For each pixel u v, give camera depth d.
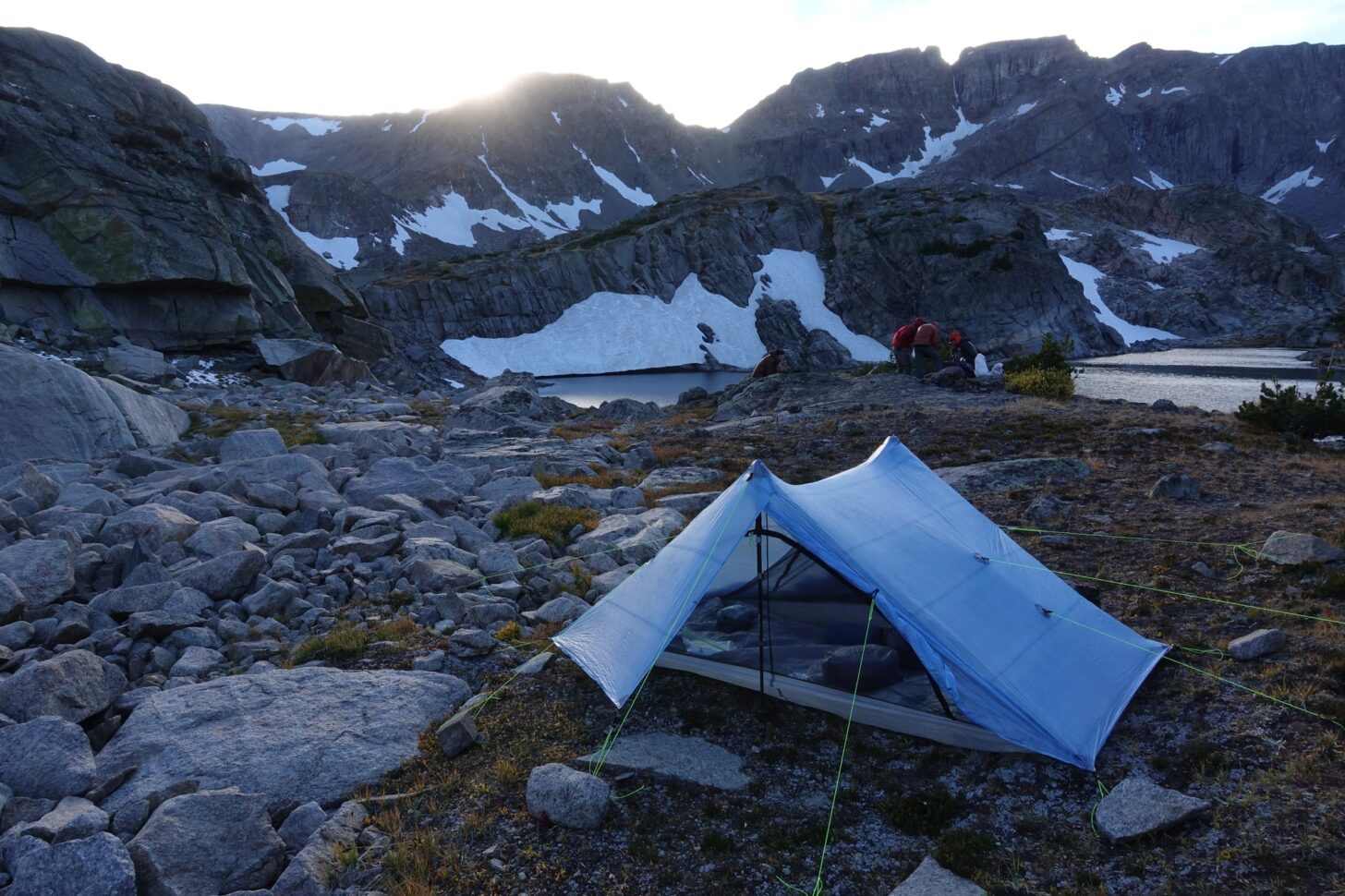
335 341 53.25
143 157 43.03
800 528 6.52
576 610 8.93
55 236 35.88
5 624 8.25
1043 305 102.19
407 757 6.30
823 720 6.48
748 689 6.88
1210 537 9.95
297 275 51.22
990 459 15.71
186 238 38.94
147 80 49.50
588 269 111.19
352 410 28.25
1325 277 131.75
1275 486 12.38
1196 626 7.52
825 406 24.33
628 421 28.61
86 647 8.13
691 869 4.95
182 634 8.39
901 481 8.50
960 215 114.06
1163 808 4.89
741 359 101.56
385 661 8.02
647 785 5.80
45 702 6.53
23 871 4.69
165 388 31.38
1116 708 6.13
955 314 103.81
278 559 10.38
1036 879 4.58
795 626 6.86
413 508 12.81
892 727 6.22
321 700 6.94
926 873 4.68
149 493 13.19
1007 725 5.74
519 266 107.06
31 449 15.77
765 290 114.31
